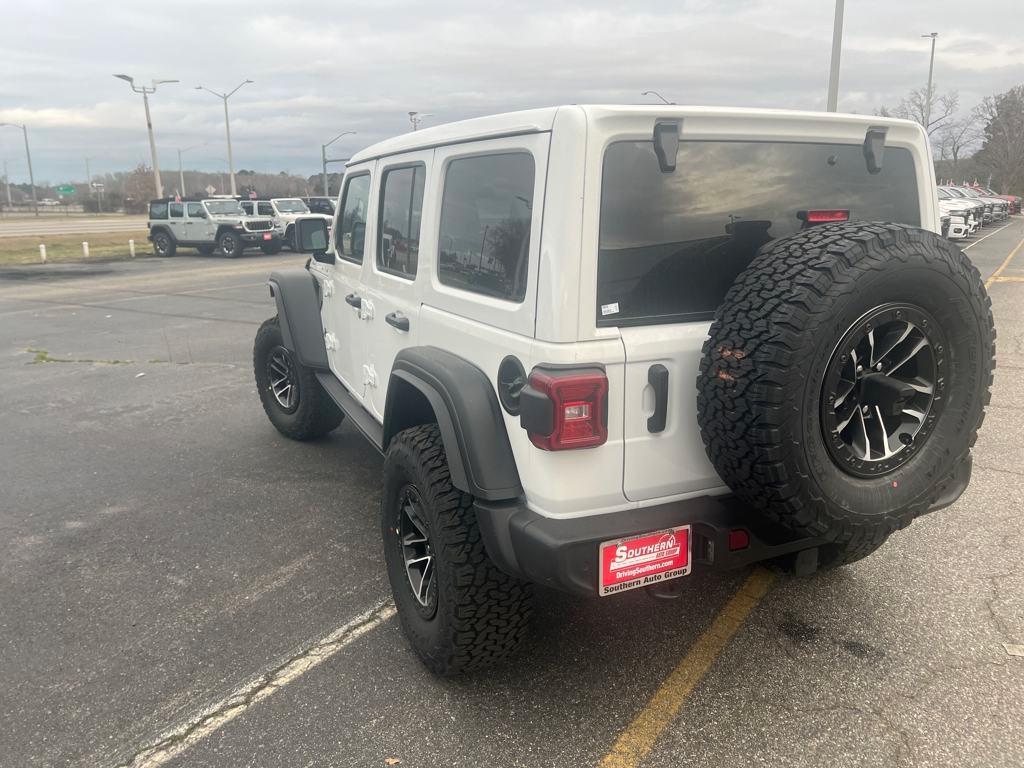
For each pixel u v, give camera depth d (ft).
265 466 17.43
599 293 7.70
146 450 18.72
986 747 8.27
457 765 8.20
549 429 7.49
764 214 8.56
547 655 10.07
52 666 10.11
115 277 64.23
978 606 11.03
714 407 7.45
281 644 10.50
